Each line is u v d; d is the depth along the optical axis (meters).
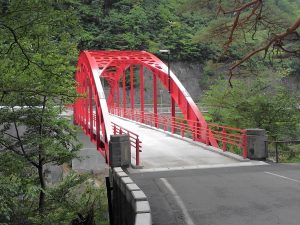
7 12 7.01
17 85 9.77
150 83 68.50
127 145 14.26
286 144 22.97
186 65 69.25
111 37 62.41
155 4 70.06
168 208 8.79
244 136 15.43
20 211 11.89
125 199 9.18
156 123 29.31
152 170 13.55
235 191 10.20
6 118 12.59
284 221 7.60
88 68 26.67
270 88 28.30
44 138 12.76
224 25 18.78
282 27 18.00
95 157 30.11
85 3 54.31
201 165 14.34
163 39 68.06
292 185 10.70
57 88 10.74
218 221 7.77
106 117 18.64
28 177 12.38
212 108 28.36
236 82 26.23
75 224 14.24
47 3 7.02
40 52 9.54
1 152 12.52
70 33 8.23
